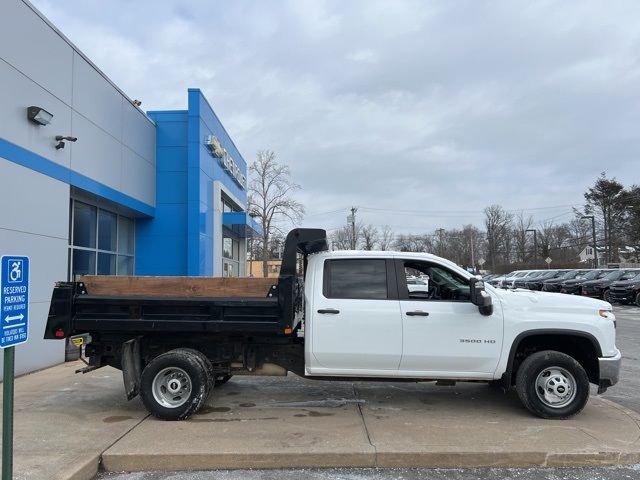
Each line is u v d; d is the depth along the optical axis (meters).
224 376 7.35
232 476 4.65
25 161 8.85
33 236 9.05
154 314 6.11
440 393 7.37
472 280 5.90
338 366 6.18
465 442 5.14
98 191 11.95
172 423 5.82
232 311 6.04
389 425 5.76
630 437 5.31
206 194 17.58
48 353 9.32
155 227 16.44
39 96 9.34
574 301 6.17
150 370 5.97
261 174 42.50
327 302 6.17
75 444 5.08
